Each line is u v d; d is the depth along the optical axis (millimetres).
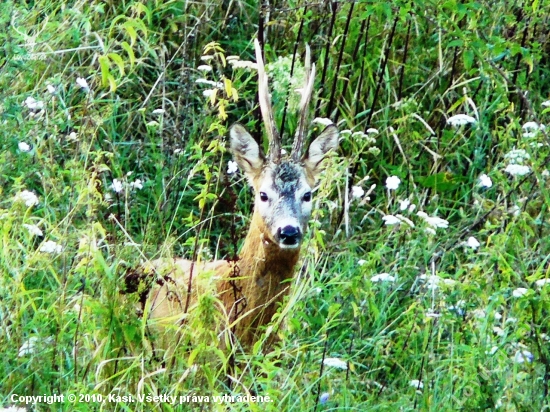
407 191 13445
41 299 10398
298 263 11602
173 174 12844
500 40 12312
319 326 11320
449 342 10984
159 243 12211
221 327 10594
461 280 11992
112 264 9891
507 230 11906
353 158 12703
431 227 11961
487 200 13094
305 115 11617
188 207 13047
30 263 10047
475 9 12672
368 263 11195
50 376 9625
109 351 9555
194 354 9281
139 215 12609
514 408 10117
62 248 10172
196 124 13203
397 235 12227
